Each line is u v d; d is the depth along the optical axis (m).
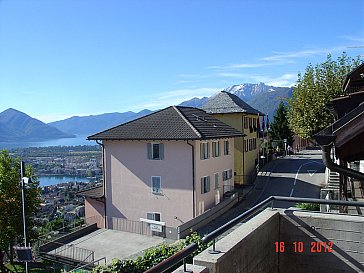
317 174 33.84
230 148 29.48
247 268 4.38
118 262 9.71
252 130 37.12
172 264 2.82
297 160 45.31
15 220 22.08
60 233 23.00
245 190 28.95
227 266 3.77
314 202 5.16
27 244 19.84
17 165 22.67
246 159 34.59
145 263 9.45
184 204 24.08
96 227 24.77
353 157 4.76
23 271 21.41
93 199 27.05
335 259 5.26
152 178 24.92
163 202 24.69
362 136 4.37
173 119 26.61
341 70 27.88
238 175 33.16
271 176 34.50
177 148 24.11
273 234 5.37
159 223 23.89
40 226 24.11
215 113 34.53
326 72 28.17
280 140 55.44
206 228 21.72
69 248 20.25
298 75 28.98
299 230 5.45
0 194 22.05
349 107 14.59
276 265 5.46
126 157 25.70
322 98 27.11
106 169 26.52
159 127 25.70
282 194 27.64
